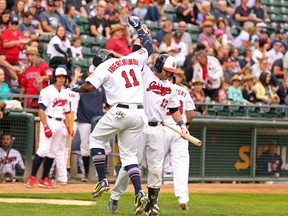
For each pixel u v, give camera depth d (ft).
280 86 163.22
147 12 173.06
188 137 79.51
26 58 142.51
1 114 119.34
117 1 173.78
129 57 78.69
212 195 112.47
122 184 81.51
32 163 121.60
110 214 80.79
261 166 141.90
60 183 119.24
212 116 136.67
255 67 168.86
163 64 79.36
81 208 86.53
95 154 79.05
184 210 88.43
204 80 150.41
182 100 94.12
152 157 80.33
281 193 121.19
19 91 134.92
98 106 126.82
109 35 161.07
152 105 79.97
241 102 152.46
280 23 207.62
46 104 115.03
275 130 142.72
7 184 118.11
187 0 181.16
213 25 175.42
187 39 166.20
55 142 116.26
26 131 122.62
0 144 121.70
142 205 77.00
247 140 140.05
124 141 78.38
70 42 153.17
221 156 137.69
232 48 168.55
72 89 77.82
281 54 182.60
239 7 195.31
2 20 142.31
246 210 90.99
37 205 88.53
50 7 154.81
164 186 123.95
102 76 77.05
